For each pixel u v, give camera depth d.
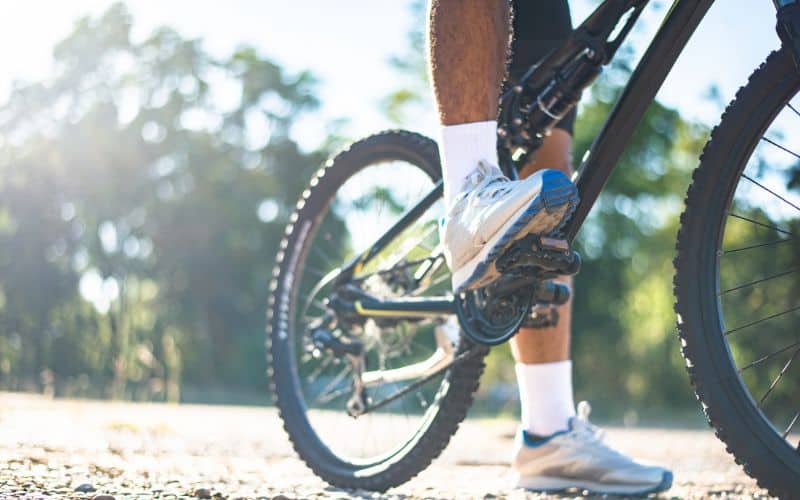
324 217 2.95
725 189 1.89
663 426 11.97
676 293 1.92
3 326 36.16
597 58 2.14
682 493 2.64
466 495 2.54
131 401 12.41
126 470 2.69
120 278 42.16
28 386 16.34
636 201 27.89
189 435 5.09
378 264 2.73
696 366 1.89
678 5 1.89
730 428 1.85
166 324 42.38
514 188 1.79
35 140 41.34
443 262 2.61
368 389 2.74
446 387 2.49
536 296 2.04
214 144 46.31
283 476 2.90
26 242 39.78
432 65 1.96
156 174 44.62
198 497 2.16
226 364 44.06
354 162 2.86
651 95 1.94
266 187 46.53
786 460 1.80
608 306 27.97
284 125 47.75
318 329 2.81
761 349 10.67
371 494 2.53
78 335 33.56
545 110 2.20
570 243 2.00
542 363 2.67
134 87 45.09
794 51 1.74
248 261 45.56
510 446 5.35
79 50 42.88
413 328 2.75
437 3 1.93
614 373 27.34
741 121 1.87
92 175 42.28
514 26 2.35
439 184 2.60
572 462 2.61
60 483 2.26
